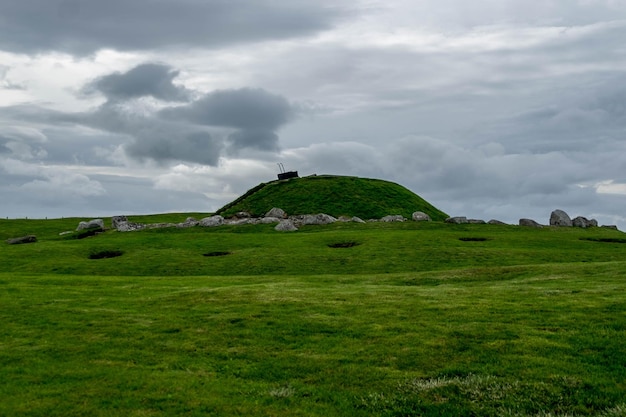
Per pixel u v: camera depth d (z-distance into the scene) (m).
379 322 26.53
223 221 116.50
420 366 20.03
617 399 16.39
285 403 16.98
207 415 16.03
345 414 16.17
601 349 20.84
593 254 70.31
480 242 80.81
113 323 28.05
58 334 25.88
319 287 42.16
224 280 50.34
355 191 149.38
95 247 80.12
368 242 79.00
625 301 28.81
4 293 38.88
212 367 20.72
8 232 128.88
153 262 68.88
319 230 102.00
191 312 30.64
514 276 46.78
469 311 28.25
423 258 67.88
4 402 17.14
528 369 18.94
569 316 25.98
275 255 70.94
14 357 22.16
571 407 16.03
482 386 17.62
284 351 22.45
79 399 17.34
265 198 148.62
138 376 19.61
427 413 16.16
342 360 21.03
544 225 107.06
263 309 30.64
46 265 66.88
